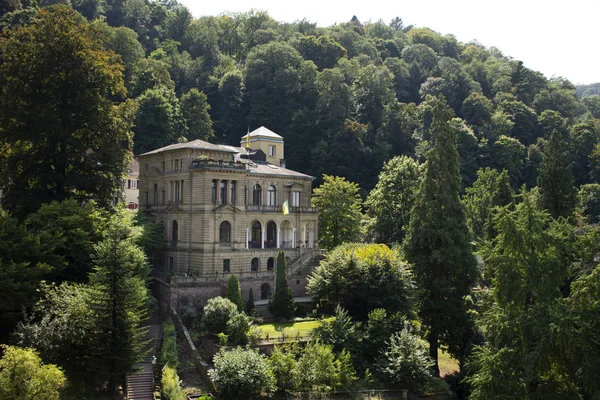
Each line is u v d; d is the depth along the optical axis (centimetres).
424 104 14512
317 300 6562
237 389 4841
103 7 16288
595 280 4159
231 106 13750
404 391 5397
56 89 6625
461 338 6191
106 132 6994
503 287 4300
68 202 5978
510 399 4097
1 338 4919
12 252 4953
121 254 4628
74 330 4503
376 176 12569
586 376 3844
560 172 7519
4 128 6562
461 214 6612
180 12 17675
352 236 9188
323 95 13500
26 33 6900
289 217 8631
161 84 12356
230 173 7831
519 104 15825
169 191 8156
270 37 17438
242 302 6512
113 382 4762
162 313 6688
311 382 5094
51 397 3688
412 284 6359
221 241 7769
